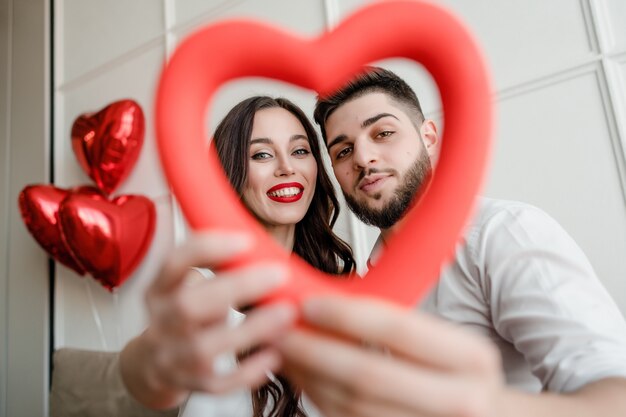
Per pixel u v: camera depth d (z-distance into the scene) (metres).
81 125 1.79
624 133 1.00
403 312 0.29
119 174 1.73
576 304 0.58
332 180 1.26
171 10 1.81
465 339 0.28
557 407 0.38
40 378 1.99
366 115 0.84
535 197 1.09
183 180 0.35
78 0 2.18
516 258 0.66
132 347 0.44
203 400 0.90
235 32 0.37
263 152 1.09
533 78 1.11
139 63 1.91
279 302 0.34
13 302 2.15
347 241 1.26
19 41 2.35
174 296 0.30
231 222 0.36
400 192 0.82
